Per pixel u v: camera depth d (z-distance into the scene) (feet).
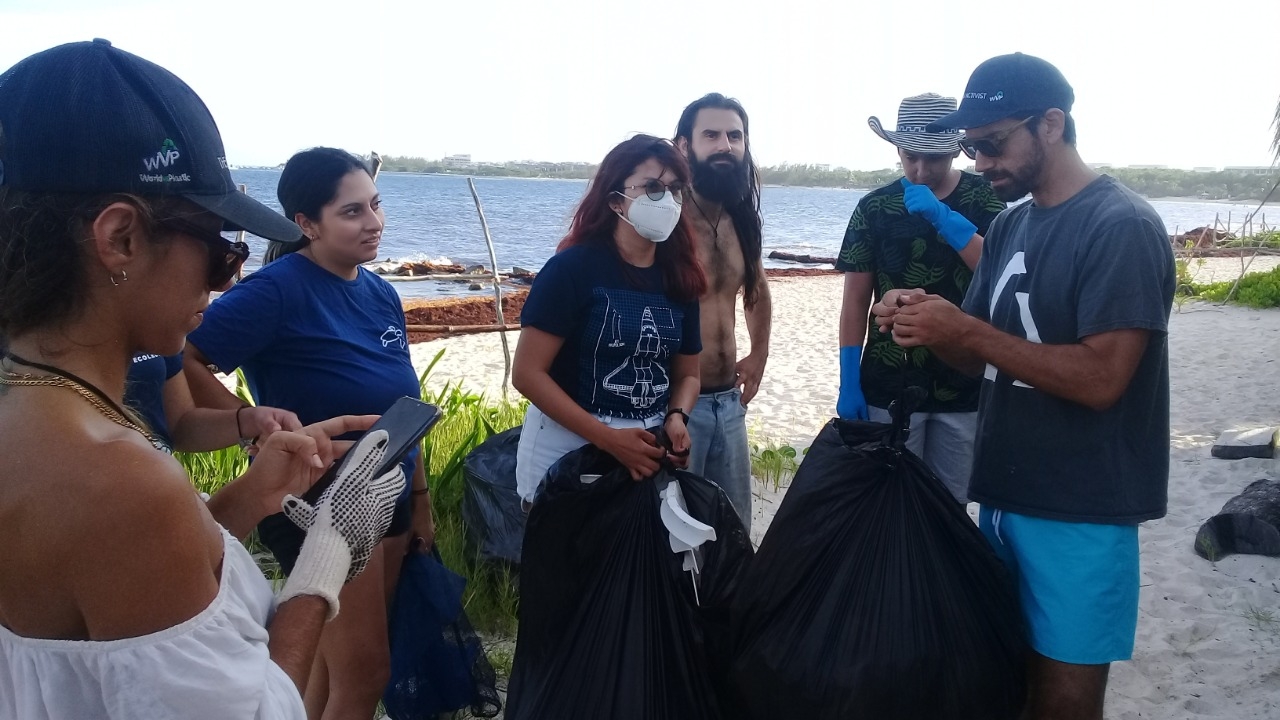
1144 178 375.25
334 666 8.45
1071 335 8.01
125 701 3.76
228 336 8.25
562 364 9.35
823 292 61.57
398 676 9.44
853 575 7.92
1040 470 8.11
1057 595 8.05
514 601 12.69
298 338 8.67
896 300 8.33
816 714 7.69
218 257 4.30
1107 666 8.20
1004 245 8.93
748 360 13.39
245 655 4.10
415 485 10.11
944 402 12.03
